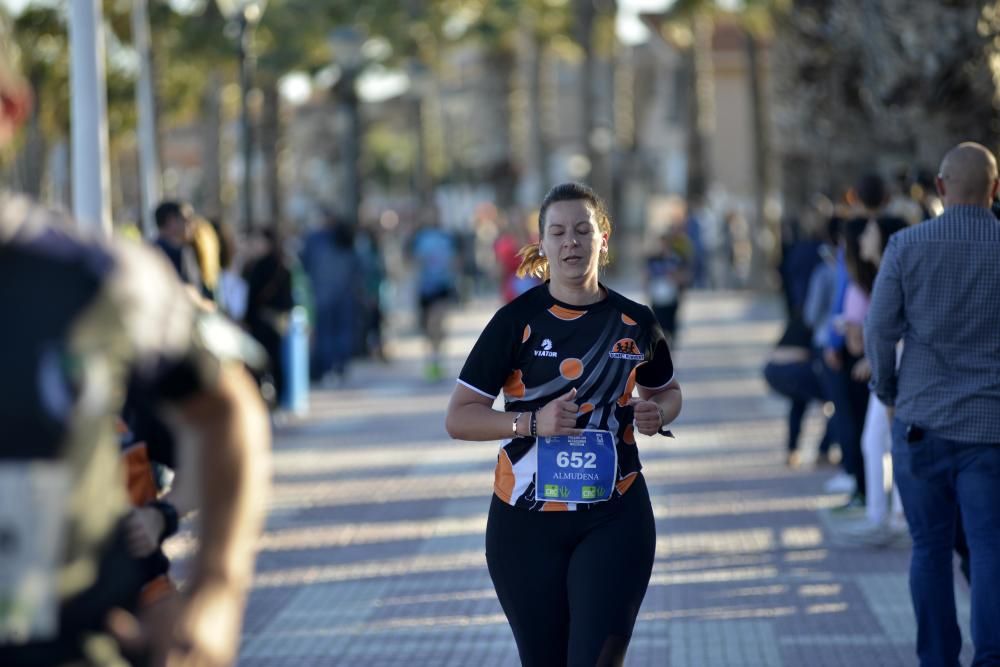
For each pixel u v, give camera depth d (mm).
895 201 12039
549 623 5789
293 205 63781
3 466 2648
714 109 68938
